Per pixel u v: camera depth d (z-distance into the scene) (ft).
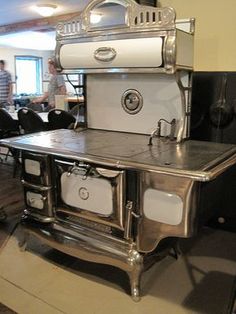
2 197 10.56
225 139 7.54
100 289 6.04
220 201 7.25
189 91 6.61
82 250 6.05
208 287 6.04
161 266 6.73
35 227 6.86
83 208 6.08
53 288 6.10
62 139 6.96
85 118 8.20
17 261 6.97
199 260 6.93
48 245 7.07
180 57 5.91
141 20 5.87
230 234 8.00
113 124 7.77
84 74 7.62
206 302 5.64
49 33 21.71
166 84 6.82
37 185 6.69
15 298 5.84
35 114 10.94
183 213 4.95
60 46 7.00
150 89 7.04
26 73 33.45
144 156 5.46
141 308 5.53
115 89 7.52
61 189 6.34
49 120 10.62
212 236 7.93
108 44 6.28
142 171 5.08
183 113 6.59
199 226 5.34
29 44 29.19
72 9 15.16
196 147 6.18
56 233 6.53
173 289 6.00
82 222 6.30
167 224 5.16
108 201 5.64
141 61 5.96
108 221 5.78
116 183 5.44
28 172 6.81
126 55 6.08
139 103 7.24
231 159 5.39
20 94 30.50
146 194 5.25
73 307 5.58
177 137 6.61
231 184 7.70
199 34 7.66
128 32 6.04
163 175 4.97
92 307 5.57
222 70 7.54
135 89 7.23
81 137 7.16
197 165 4.87
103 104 7.80
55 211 6.66
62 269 6.68
